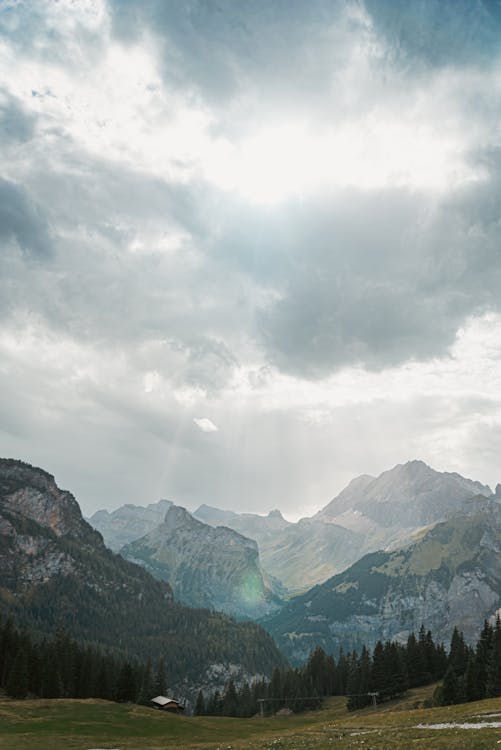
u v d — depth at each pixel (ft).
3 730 306.35
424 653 650.43
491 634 551.59
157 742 297.94
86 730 323.98
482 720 246.06
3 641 551.59
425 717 293.02
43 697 524.52
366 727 292.40
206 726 410.72
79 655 620.08
